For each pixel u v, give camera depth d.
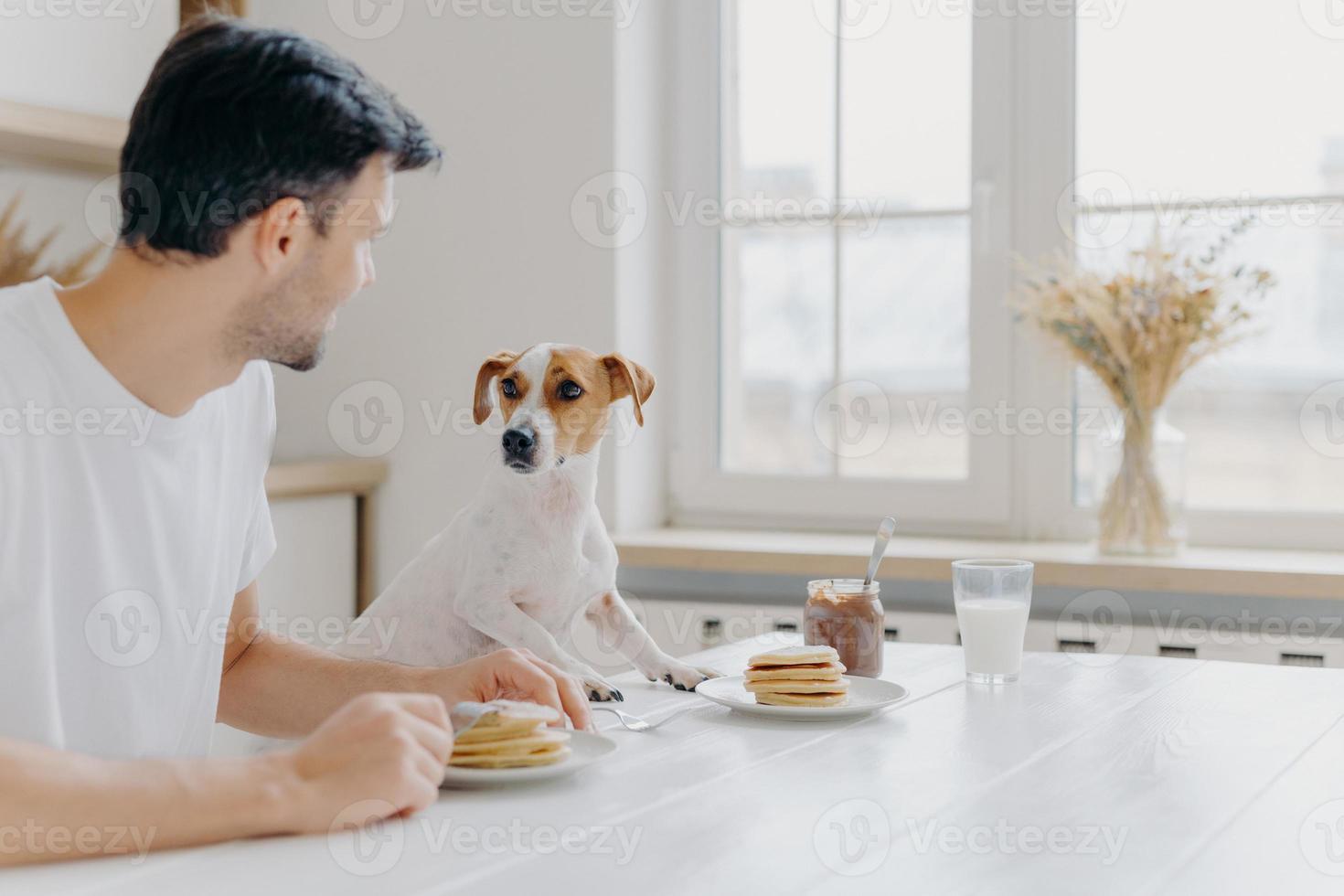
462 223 2.51
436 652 1.44
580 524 1.36
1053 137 2.32
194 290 0.90
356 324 2.60
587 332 2.43
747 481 2.56
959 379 2.43
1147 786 0.91
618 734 1.08
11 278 2.25
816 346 2.54
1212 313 2.10
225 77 0.85
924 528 2.45
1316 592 1.91
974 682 1.31
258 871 0.72
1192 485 2.28
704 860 0.75
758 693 1.15
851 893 0.70
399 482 2.56
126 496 0.97
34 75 2.01
